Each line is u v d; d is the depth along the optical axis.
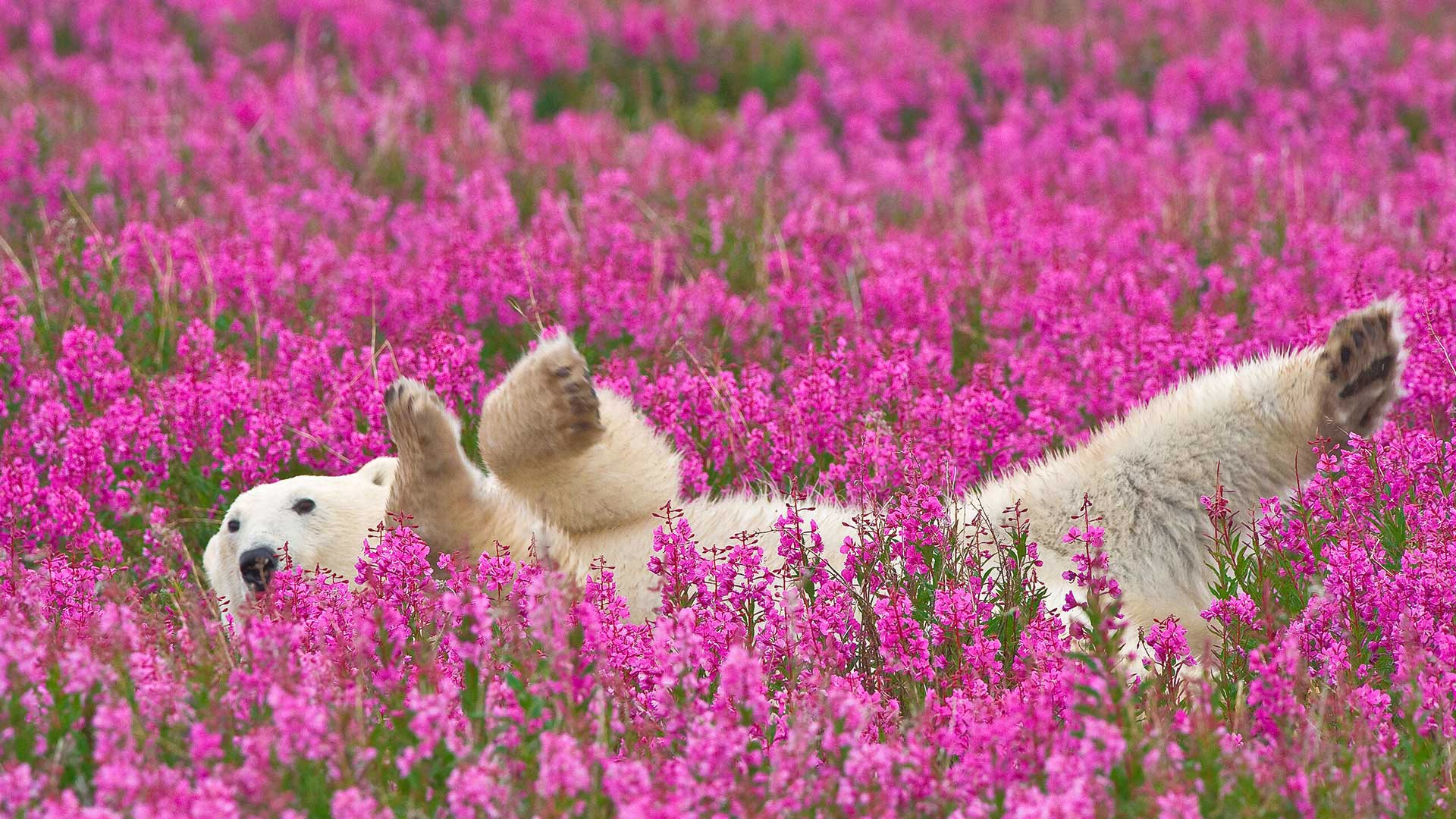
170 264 24.23
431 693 10.42
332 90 42.38
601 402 17.36
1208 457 16.05
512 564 14.21
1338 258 24.81
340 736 9.98
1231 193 31.59
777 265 25.53
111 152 32.66
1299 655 11.56
